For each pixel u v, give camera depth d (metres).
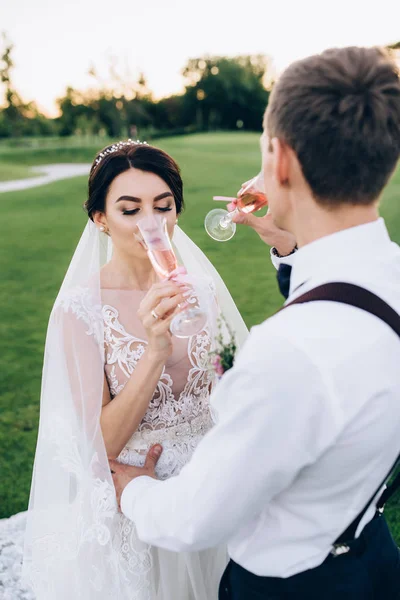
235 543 1.27
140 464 1.83
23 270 9.52
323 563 1.21
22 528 3.05
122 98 52.97
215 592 1.96
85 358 1.73
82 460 1.74
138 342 1.79
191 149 29.86
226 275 8.30
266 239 1.68
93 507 1.69
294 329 1.04
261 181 1.65
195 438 1.88
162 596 1.86
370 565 1.26
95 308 1.76
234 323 2.17
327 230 1.11
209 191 17.17
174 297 1.43
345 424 1.04
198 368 1.84
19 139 50.03
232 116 57.06
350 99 1.01
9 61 50.34
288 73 1.07
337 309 1.07
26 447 3.95
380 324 1.07
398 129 1.04
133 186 1.73
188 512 1.13
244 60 56.28
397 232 9.88
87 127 51.81
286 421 1.03
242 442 1.06
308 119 1.03
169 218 1.80
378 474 1.15
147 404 1.65
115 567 1.71
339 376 1.03
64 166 31.62
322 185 1.07
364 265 1.09
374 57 1.04
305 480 1.12
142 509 1.30
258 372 1.03
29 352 5.86
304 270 1.13
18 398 4.76
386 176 1.06
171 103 55.38
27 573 1.90
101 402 1.71
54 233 12.84
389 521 3.01
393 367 1.07
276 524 1.20
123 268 1.82
